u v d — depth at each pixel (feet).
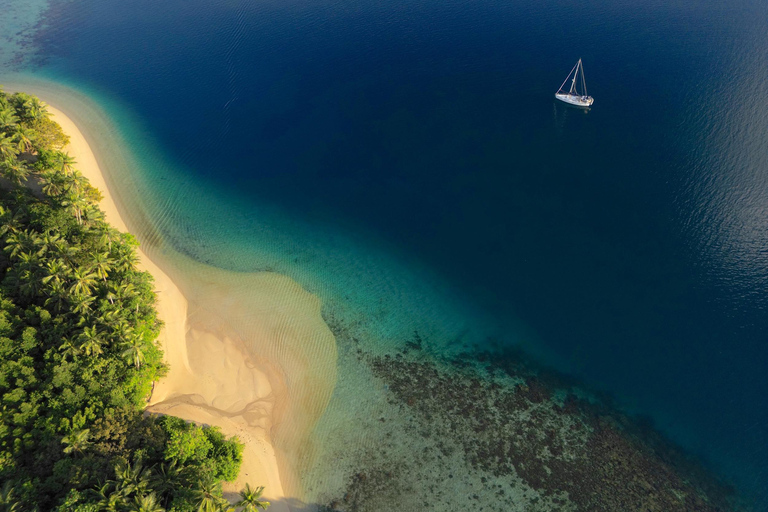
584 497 219.00
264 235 334.44
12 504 170.60
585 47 526.57
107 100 440.45
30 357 219.41
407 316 292.40
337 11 607.37
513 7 613.11
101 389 213.46
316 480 220.02
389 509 211.61
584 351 276.82
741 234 326.65
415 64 511.81
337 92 471.62
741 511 219.61
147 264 303.68
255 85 477.77
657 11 585.22
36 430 198.39
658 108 435.94
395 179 383.65
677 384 261.03
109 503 170.40
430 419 243.81
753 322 280.92
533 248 330.34
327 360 266.36
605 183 372.58
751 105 431.02
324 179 382.22
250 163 392.27
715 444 240.53
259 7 615.98
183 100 452.35
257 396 248.52
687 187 362.94
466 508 213.05
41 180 310.24
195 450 204.23
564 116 437.99
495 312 296.51
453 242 336.90
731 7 581.53
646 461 233.35
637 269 313.32
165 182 364.58
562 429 243.19
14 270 248.93
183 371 253.85
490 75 492.13
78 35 543.80
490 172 387.14
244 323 279.69
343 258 323.78
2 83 444.96
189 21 582.35
